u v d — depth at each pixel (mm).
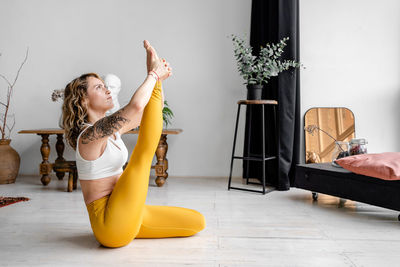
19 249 1916
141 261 1750
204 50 4156
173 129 3961
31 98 4316
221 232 2195
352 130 3863
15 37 4293
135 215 1839
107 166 1877
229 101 4156
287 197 3180
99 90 1854
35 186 3695
